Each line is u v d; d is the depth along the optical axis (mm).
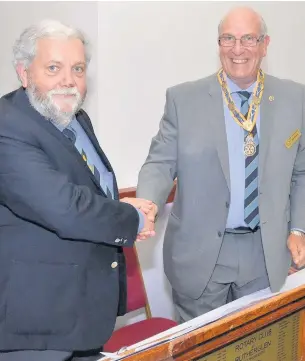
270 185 1781
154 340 1132
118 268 1548
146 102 2549
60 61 1331
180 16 2521
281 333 1340
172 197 2646
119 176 2574
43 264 1355
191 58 2611
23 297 1338
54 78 1341
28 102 1374
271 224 1795
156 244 2807
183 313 2037
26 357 1354
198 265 1877
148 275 2838
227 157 1772
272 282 1810
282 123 1783
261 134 1771
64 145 1379
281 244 1820
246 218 1815
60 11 2303
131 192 2525
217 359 1204
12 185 1290
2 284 1342
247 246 1874
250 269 1880
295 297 1340
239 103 1798
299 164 1870
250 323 1243
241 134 1783
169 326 2225
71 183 1335
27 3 2346
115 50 2389
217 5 2613
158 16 2465
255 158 1779
